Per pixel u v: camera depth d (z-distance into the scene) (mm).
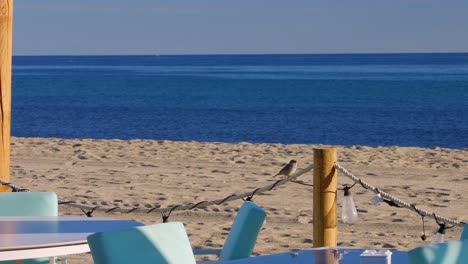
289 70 167250
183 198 15578
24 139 26219
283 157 21891
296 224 13289
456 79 108938
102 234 5230
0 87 9930
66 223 6766
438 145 35000
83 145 24516
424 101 65812
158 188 16828
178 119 48500
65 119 48750
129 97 72688
